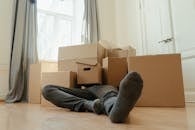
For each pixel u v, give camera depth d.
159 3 2.95
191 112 1.42
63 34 3.46
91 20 3.51
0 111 1.65
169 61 1.82
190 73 2.48
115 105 0.99
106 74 2.07
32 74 2.74
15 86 2.79
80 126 0.94
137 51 3.30
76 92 1.71
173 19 2.73
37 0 3.25
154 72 1.83
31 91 2.72
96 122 1.04
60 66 2.36
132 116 1.24
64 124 1.00
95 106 1.30
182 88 1.77
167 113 1.38
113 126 0.93
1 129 0.90
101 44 2.37
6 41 2.92
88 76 2.07
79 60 2.23
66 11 3.53
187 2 2.54
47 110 1.69
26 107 2.02
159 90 1.80
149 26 3.11
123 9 3.67
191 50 2.47
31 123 1.04
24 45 2.95
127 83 0.93
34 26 3.02
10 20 2.98
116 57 2.15
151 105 1.79
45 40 3.29
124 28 3.62
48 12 3.35
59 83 2.11
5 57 2.89
